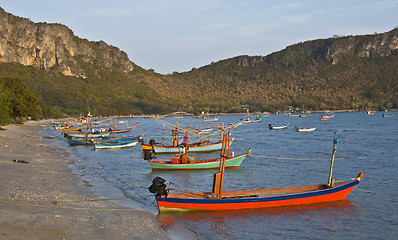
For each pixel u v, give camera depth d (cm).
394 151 5966
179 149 5328
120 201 2439
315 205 2580
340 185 2648
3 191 2205
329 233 2064
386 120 18725
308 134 10181
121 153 5491
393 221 2272
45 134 8856
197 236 1906
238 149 6481
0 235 1454
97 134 8469
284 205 2505
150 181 3316
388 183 3388
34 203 2050
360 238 2008
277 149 6456
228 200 2359
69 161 4172
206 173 3878
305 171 4053
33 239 1473
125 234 1748
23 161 3522
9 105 9256
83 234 1648
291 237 1992
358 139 8362
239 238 1942
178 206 2283
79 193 2502
